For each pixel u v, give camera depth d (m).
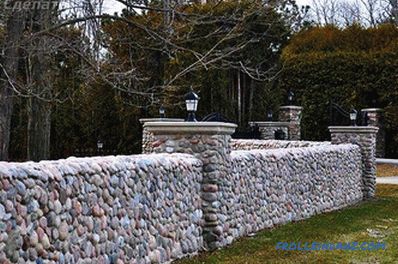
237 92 20.52
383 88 22.45
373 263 6.55
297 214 9.85
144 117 19.11
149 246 5.84
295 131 20.08
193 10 10.06
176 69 17.34
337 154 12.02
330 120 21.61
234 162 7.74
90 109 19.14
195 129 7.14
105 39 9.99
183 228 6.59
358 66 22.72
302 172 10.21
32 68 9.95
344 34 23.91
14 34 7.92
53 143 19.56
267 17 14.63
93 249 4.89
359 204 12.57
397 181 16.41
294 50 23.83
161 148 7.31
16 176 3.97
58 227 4.41
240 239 7.68
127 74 9.14
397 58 22.22
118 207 5.34
